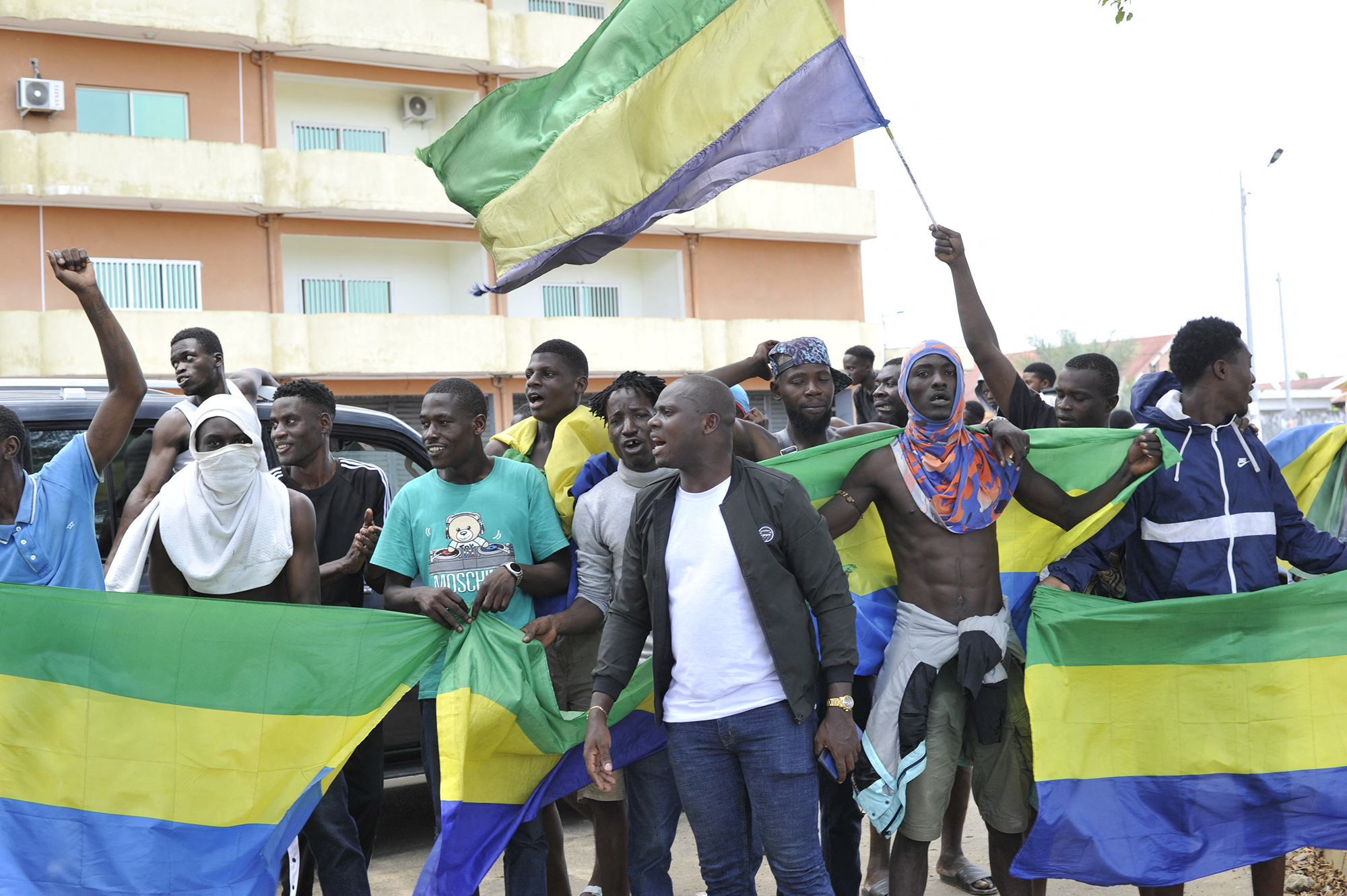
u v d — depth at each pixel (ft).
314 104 77.97
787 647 11.53
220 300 72.74
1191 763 13.62
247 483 13.03
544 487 14.15
